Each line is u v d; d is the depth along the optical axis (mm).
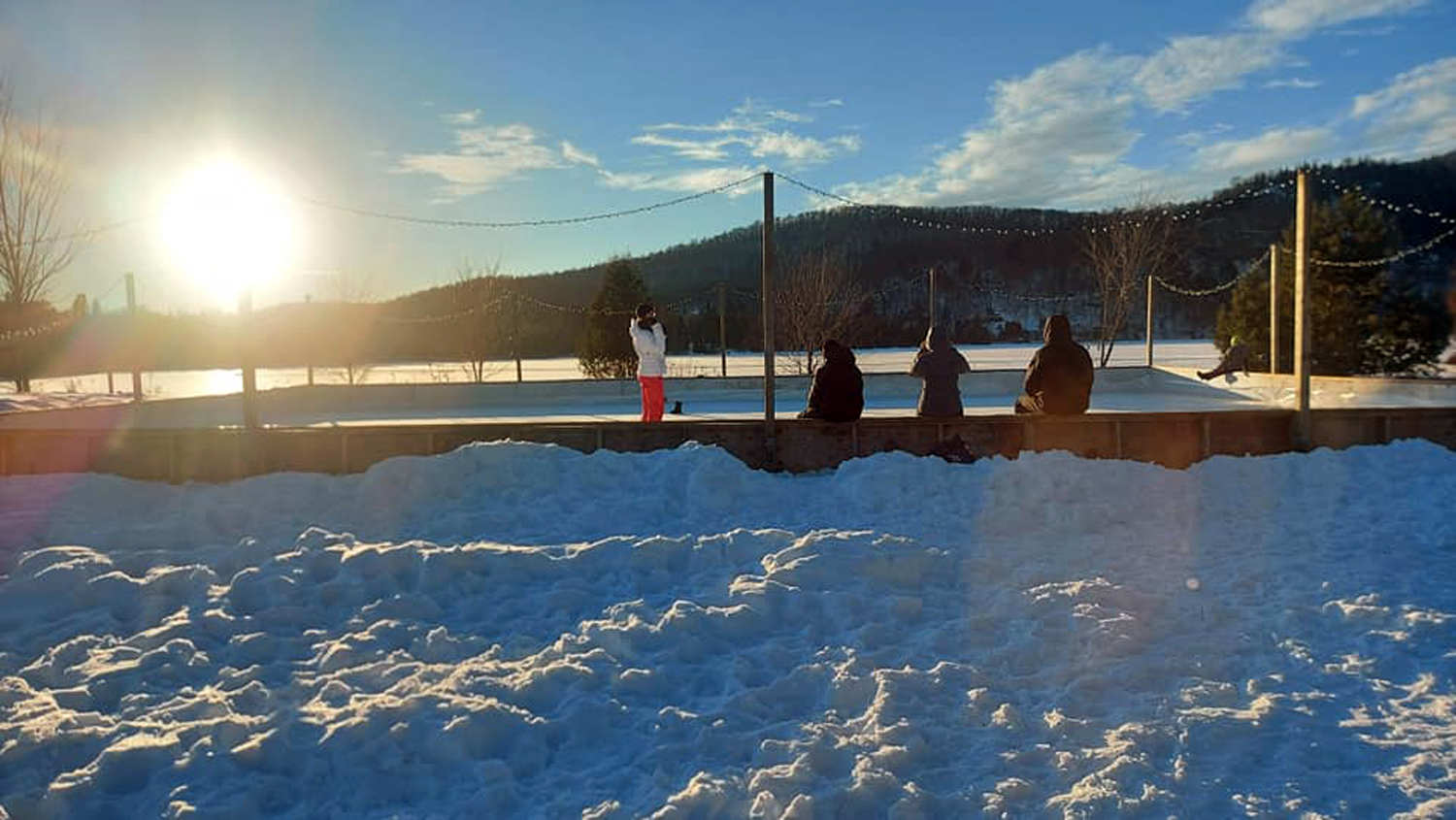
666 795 3490
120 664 4750
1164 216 35156
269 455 10461
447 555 6121
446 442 10516
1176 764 3680
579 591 5773
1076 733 3971
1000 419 10531
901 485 8320
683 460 8648
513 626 5344
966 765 3734
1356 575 6035
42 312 26812
